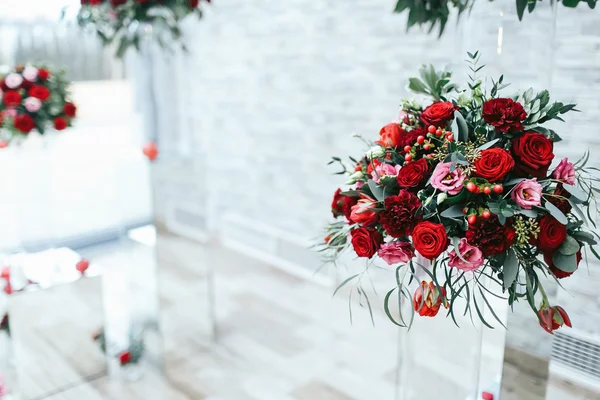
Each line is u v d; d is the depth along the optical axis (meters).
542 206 1.15
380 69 2.80
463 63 1.43
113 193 3.88
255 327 2.92
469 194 1.13
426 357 1.45
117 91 3.82
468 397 1.46
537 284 1.19
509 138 1.17
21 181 2.61
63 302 2.41
